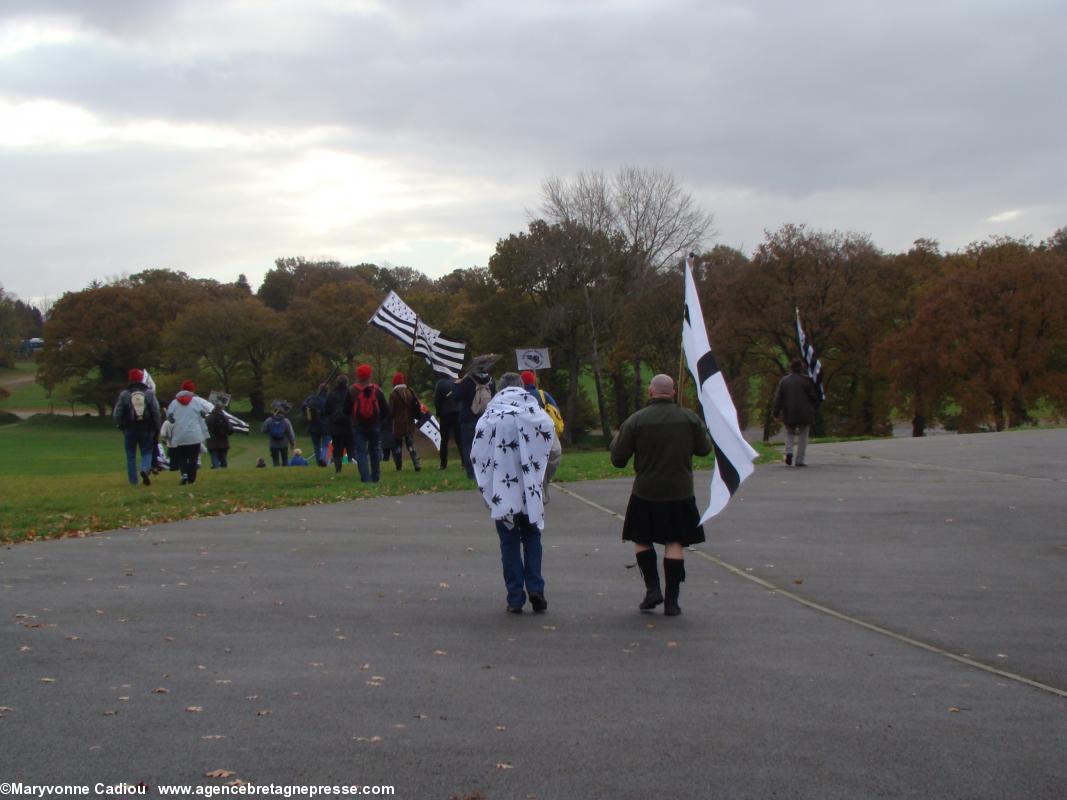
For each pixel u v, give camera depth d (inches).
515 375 355.6
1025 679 264.8
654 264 2455.7
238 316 3366.1
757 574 407.5
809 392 800.9
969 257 2551.7
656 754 204.5
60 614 324.2
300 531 510.0
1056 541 475.8
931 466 799.7
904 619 332.5
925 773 196.4
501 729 218.4
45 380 3560.5
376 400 726.5
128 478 780.0
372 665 269.0
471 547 462.9
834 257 2346.2
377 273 5413.4
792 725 224.1
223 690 243.6
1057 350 2297.0
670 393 346.6
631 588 380.5
